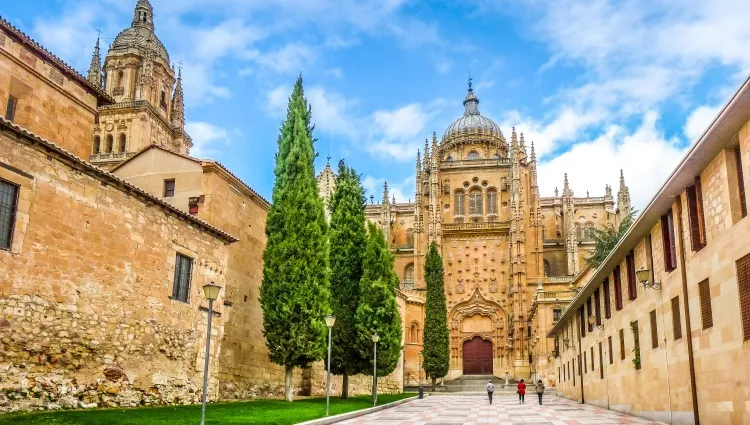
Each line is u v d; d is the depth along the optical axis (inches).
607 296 1437.0
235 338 1401.3
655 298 1019.3
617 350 1323.8
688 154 765.9
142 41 3115.2
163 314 1018.7
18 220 754.2
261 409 1103.0
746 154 674.2
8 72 1039.6
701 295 818.2
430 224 3494.1
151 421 794.2
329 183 2775.6
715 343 765.9
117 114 2918.3
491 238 3508.9
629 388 1219.9
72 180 845.8
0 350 715.4
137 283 960.3
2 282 725.3
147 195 980.6
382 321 1648.6
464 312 3432.6
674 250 932.0
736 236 702.5
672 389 932.6
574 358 2016.5
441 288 2790.4
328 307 1385.3
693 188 847.7
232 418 926.4
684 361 875.4
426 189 3656.5
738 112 653.3
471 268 3484.3
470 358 3395.7
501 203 3575.3
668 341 951.0
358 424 1010.1
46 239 794.2
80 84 1210.0
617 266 1328.7
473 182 3636.8
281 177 1433.3
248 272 1507.1
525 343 3243.1
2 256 727.7
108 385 879.1
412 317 3100.4
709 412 786.2
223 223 1403.8
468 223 3521.2
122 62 3078.2
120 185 930.1
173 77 3287.4
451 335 3415.4
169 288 1043.3
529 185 3555.6
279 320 1327.5
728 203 722.8
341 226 1742.1
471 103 4237.2
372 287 1658.5
